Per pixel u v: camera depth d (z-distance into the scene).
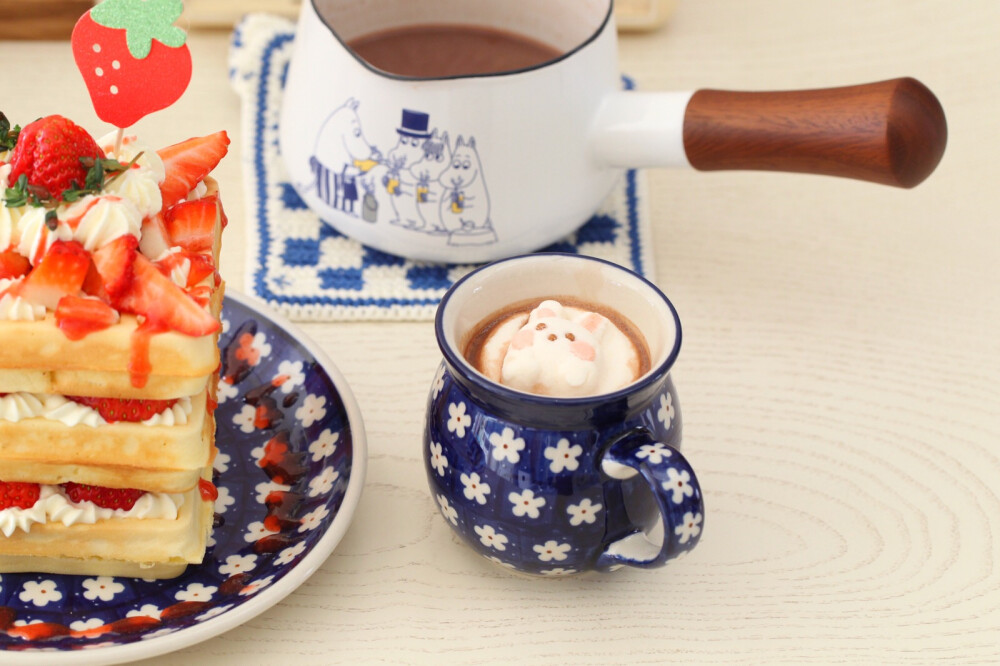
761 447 0.75
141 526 0.68
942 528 0.73
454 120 0.78
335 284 0.81
